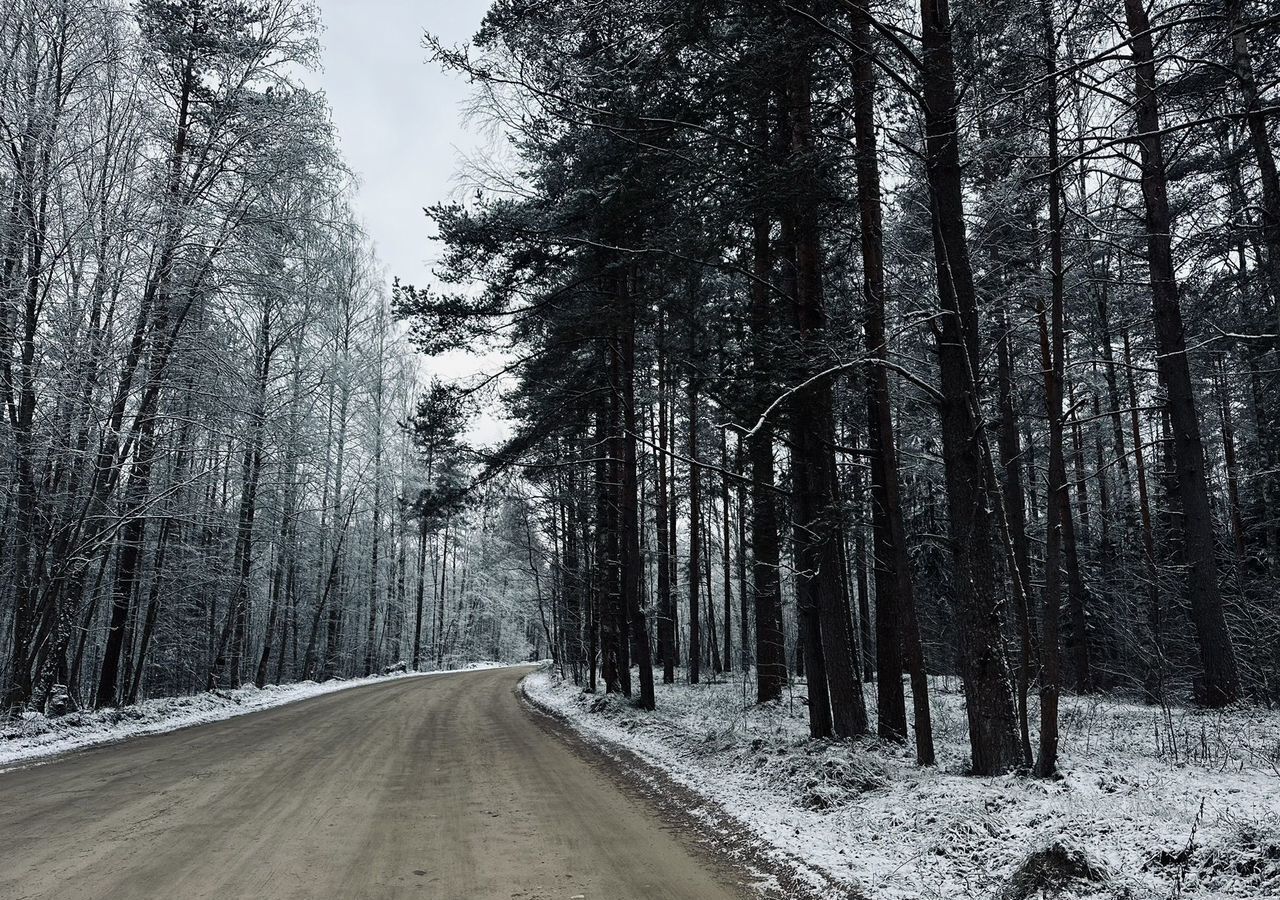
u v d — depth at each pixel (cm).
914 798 684
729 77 927
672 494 2853
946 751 1011
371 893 505
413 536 5175
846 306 1228
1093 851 487
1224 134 888
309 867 566
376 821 721
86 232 1568
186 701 2073
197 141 1828
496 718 1844
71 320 1565
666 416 2661
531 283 1681
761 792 816
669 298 1491
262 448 2105
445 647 6625
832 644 1074
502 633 7675
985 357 1582
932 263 1342
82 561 1683
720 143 1058
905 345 1341
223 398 1873
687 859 589
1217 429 2323
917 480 2364
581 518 2483
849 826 651
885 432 964
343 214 2211
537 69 1030
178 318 1795
